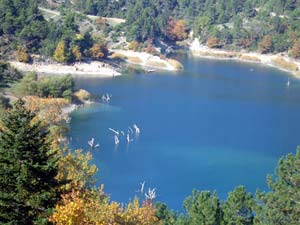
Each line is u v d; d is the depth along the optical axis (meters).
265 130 156.50
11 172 35.81
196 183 108.69
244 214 56.47
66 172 51.38
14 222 35.41
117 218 40.53
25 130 36.75
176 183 108.06
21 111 37.91
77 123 147.75
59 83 167.62
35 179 35.97
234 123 163.00
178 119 162.88
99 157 120.88
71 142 129.38
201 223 56.34
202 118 166.88
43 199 35.88
